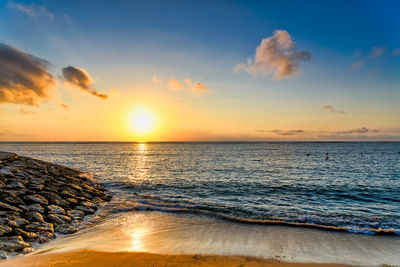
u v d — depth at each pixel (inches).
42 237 442.9
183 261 344.2
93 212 658.2
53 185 861.2
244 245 440.1
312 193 939.3
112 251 378.9
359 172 1560.0
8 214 494.9
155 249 406.6
